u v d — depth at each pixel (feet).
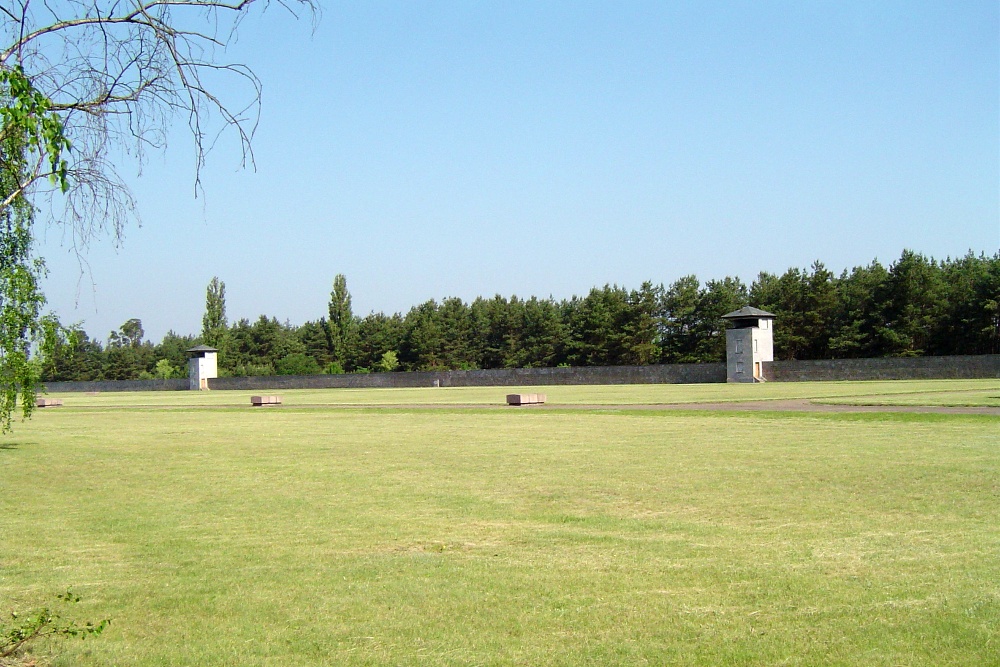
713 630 27.32
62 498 58.49
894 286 297.53
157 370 426.92
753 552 37.11
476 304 449.48
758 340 263.70
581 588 32.35
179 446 89.86
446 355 416.67
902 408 112.57
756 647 25.70
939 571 33.19
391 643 27.22
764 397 156.35
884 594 30.37
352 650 26.73
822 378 248.32
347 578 34.81
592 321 367.86
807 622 27.73
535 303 418.51
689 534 41.14
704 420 107.24
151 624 29.86
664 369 287.28
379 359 422.00
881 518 43.50
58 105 22.30
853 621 27.66
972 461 60.75
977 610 28.35
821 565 34.58
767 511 46.03
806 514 44.98
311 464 71.31
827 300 318.04
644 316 361.10
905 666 23.99
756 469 60.54
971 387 167.53
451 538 41.86
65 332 60.34
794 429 90.22
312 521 47.19
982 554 35.81
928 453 65.87
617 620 28.60
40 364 58.65
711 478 57.16
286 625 29.32
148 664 26.13
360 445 85.56
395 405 166.81
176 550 40.96
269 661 26.08
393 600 31.60
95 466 74.84
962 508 45.34
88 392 355.36
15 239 31.12
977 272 310.86
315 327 446.60
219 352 412.16
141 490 60.80
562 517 46.16
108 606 32.01
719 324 351.05
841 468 59.36
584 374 302.25
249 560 38.50
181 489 60.44
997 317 276.62
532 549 38.99
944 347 292.20
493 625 28.58
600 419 113.80
